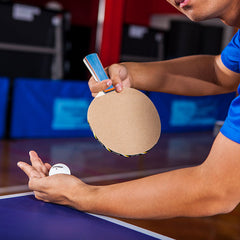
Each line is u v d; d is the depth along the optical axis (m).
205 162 0.85
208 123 7.34
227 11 0.90
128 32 7.27
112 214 0.93
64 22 6.39
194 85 1.27
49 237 0.89
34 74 6.25
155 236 0.94
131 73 1.21
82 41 7.99
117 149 1.00
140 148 1.02
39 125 5.59
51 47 6.36
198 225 2.70
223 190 0.81
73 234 0.91
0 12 5.87
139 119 1.04
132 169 4.30
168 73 1.25
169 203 0.85
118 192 0.91
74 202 0.99
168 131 6.81
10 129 5.41
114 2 7.06
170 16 10.35
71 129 5.85
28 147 4.96
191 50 9.44
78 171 4.04
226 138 0.82
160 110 6.65
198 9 0.87
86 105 5.96
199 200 0.83
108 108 1.03
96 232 0.94
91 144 5.44
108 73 1.16
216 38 9.68
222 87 1.29
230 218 2.85
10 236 0.88
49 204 1.10
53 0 9.16
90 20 9.65
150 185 0.88
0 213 1.02
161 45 7.70
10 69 6.04
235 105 0.83
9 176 3.59
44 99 5.58
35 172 1.10
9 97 5.38
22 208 1.06
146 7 10.21
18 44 6.07
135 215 0.90
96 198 0.95
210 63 1.27
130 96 1.06
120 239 0.91
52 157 4.55
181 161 4.90
